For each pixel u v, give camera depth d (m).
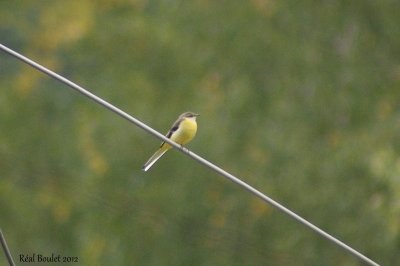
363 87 18.50
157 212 18.78
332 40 18.95
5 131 20.78
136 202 18.95
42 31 21.33
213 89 18.98
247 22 19.22
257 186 17.88
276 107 18.45
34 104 21.05
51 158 20.30
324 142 18.11
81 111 20.27
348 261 16.98
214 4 19.62
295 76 18.73
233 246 18.06
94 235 19.22
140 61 19.97
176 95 19.25
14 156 20.50
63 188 19.98
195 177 18.45
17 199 20.23
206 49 19.34
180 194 18.50
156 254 18.67
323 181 17.47
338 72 18.64
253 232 17.95
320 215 17.33
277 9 19.16
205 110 18.64
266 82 18.80
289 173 17.77
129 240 18.92
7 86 21.42
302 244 17.50
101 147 19.52
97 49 20.50
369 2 18.86
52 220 20.08
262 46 18.98
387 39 18.78
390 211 16.19
